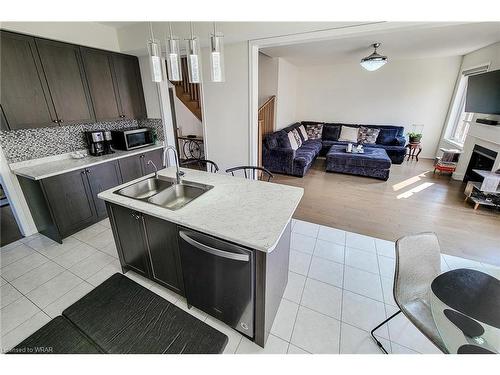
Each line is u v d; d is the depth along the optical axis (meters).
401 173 5.20
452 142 5.40
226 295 1.52
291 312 1.83
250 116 3.19
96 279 2.16
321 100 7.16
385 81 6.31
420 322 1.32
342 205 3.67
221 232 1.35
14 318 1.79
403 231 2.96
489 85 3.63
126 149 3.48
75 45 2.83
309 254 2.52
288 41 2.61
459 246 2.66
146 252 1.87
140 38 3.09
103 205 3.13
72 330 1.26
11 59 2.33
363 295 2.00
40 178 2.43
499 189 3.37
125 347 1.17
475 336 1.09
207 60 3.18
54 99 2.70
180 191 2.15
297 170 4.97
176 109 6.36
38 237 2.81
